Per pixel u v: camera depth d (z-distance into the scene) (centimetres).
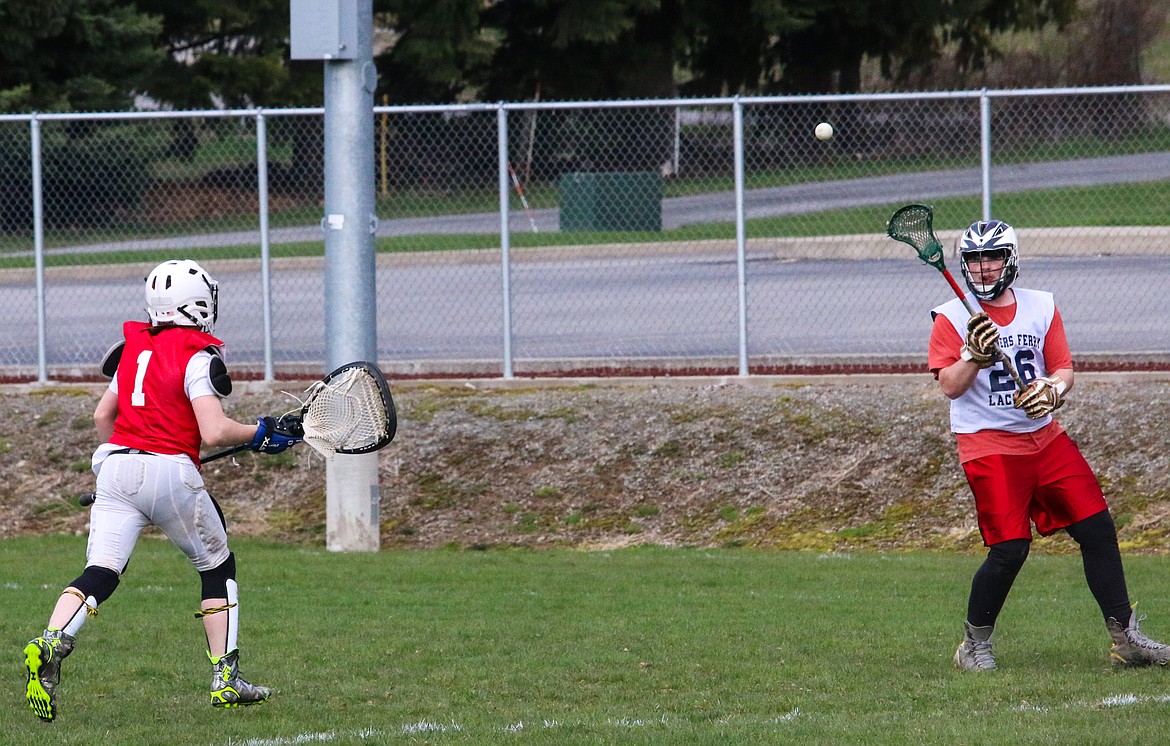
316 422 2252
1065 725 2058
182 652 2775
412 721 2192
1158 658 2466
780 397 4975
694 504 4512
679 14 15488
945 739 1983
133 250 8794
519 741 2025
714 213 10256
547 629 2984
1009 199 10325
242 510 4691
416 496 4656
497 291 7525
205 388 2156
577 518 4497
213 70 13412
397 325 6700
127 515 2155
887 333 6000
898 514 4353
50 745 2053
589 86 15900
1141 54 16500
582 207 9844
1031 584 3509
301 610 3234
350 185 4109
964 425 2472
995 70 17525
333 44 4025
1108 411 4669
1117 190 10506
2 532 4569
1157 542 4012
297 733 2112
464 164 12738
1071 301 6519
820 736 2022
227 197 11388
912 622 3031
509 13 15312
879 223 9400
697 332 6212
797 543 4269
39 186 5394
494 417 5000
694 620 3078
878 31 16475
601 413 4978
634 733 2062
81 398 5375
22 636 2917
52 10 11562
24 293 8012
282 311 7200
